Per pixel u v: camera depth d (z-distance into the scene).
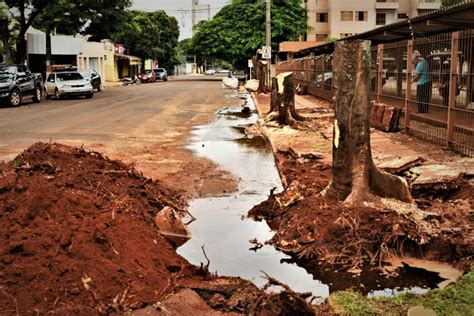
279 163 9.41
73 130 14.53
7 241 4.21
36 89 26.03
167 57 91.19
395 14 63.00
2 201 5.01
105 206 5.55
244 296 3.99
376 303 3.79
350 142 5.75
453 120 9.77
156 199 6.67
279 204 6.43
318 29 64.00
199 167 9.32
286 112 14.63
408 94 12.06
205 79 73.62
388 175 5.92
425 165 7.66
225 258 5.19
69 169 6.53
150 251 4.83
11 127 15.24
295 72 33.94
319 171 8.31
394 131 12.46
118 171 7.05
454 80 9.67
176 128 15.34
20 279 3.81
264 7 51.41
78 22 33.94
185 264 4.81
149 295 3.96
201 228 6.08
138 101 27.02
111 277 4.02
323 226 5.36
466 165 7.87
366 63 5.66
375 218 5.30
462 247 4.90
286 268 4.92
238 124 16.55
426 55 11.23
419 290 4.34
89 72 36.41
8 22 32.56
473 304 3.65
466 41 9.40
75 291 3.77
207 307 3.81
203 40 54.25
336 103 5.83
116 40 72.69
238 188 7.89
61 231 4.30
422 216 5.46
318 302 4.11
